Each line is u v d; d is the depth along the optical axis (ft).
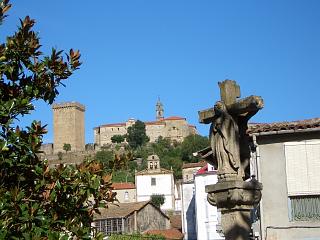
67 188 27.35
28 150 26.53
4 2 28.14
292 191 70.18
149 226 195.31
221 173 30.58
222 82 31.40
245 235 30.12
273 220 69.67
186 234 181.06
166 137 512.22
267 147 71.56
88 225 28.09
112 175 28.78
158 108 565.53
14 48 27.61
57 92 28.91
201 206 155.94
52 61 28.32
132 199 321.73
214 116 31.42
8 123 26.11
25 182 26.89
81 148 488.02
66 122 479.41
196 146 428.97
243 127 31.63
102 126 513.86
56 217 26.27
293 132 69.82
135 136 490.08
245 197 29.91
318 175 69.92
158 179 322.14
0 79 27.53
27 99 26.91
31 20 28.02
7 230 24.04
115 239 152.56
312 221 68.95
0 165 25.99
